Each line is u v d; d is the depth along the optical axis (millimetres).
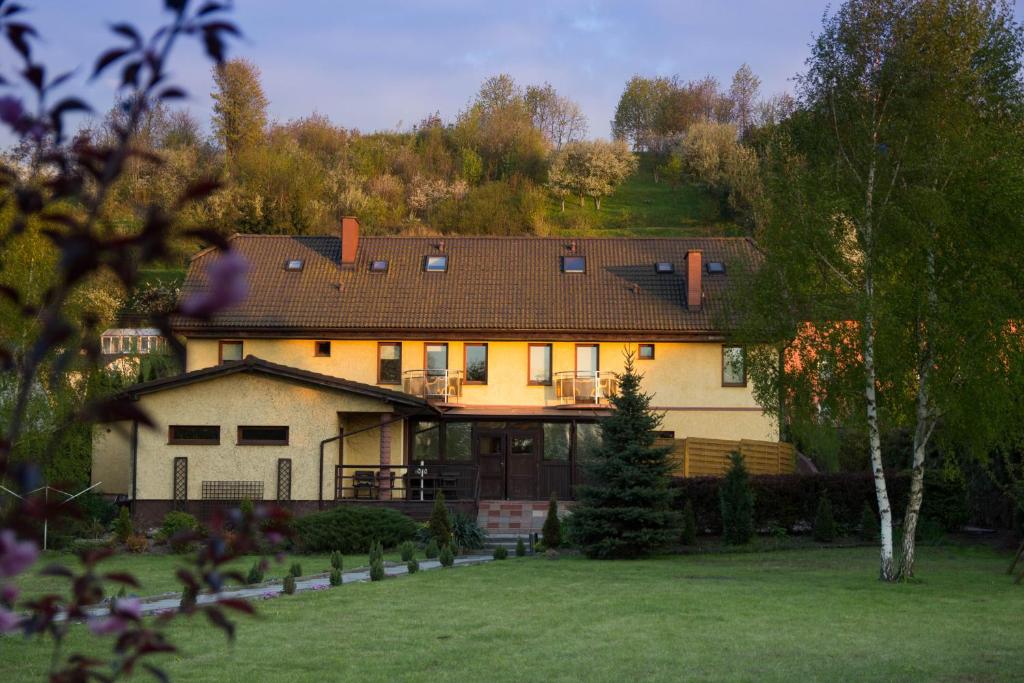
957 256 19344
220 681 10680
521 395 37469
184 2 2844
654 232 79812
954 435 20609
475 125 98062
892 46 20031
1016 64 20078
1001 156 19062
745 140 99688
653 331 36844
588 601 16297
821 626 14039
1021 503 24969
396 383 37531
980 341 18969
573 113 111938
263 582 19172
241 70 86188
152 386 30234
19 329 22375
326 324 37000
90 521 28250
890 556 19703
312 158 82812
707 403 37125
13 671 11125
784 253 20406
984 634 13500
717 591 17547
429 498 35250
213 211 66938
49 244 23438
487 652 12227
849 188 20219
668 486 27359
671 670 11273
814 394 20812
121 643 3301
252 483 30562
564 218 82812
